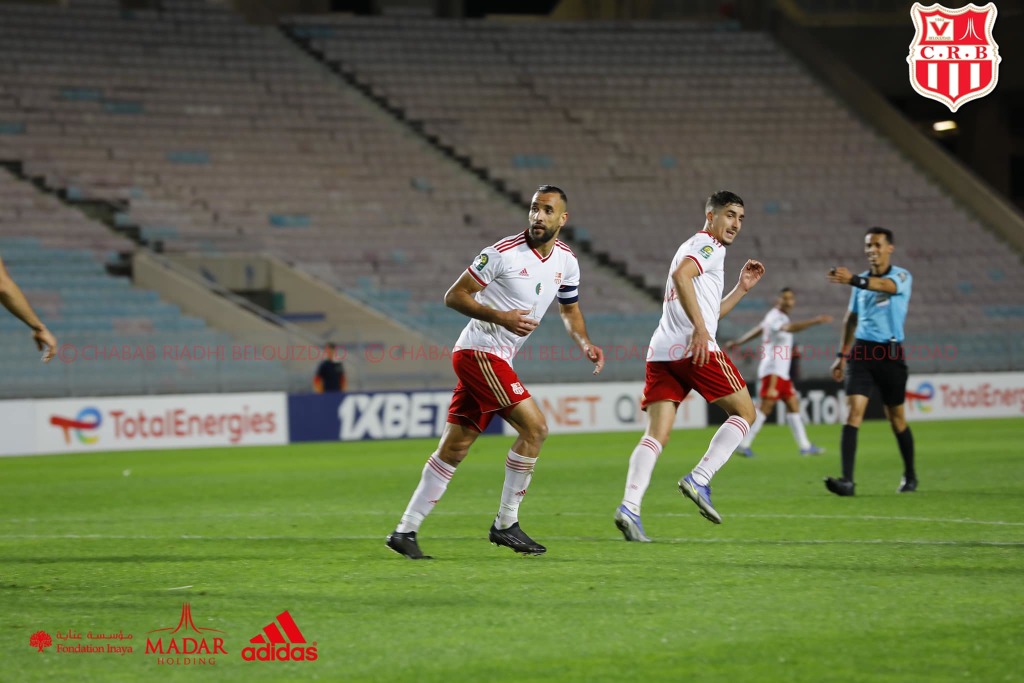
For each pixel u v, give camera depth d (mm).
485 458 36031
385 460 37000
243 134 64000
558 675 9953
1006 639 10867
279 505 24297
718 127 72125
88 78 64312
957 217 69062
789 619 11781
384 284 57562
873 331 23625
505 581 14148
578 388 50062
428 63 72500
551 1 84562
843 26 79625
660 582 13891
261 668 10375
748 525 19125
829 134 73125
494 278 15680
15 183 57250
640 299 60781
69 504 25438
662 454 36562
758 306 61000
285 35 72812
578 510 22000
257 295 55344
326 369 47656
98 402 44531
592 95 72500
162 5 71625
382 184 63625
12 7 67438
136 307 52375
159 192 59219
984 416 54531
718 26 80562
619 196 66750
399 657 10625
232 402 46094
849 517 19984
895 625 11461
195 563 16125
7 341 47312
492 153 67500
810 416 52594
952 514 20156
